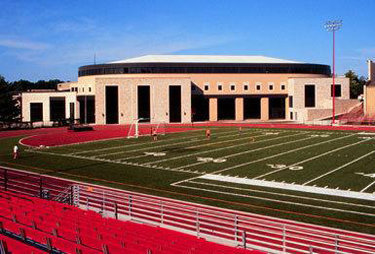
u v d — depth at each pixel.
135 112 91.06
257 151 43.03
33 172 32.66
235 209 21.55
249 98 105.25
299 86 98.19
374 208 21.36
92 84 102.50
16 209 15.77
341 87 99.19
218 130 72.38
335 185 26.59
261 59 110.94
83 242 12.02
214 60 105.50
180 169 33.50
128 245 11.63
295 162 35.59
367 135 58.56
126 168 34.31
